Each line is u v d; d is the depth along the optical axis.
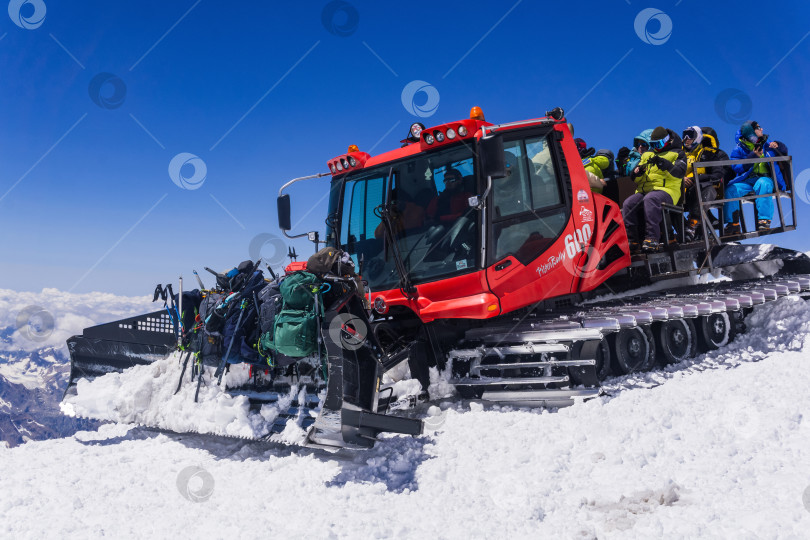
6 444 4.96
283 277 4.49
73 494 3.69
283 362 4.45
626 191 7.26
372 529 2.95
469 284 5.00
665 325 6.38
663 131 6.89
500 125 4.71
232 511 3.33
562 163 5.83
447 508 3.17
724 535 2.53
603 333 5.00
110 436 5.37
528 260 5.32
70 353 5.62
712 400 4.78
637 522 2.75
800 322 7.30
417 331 5.36
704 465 3.42
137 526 3.18
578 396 4.81
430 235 5.25
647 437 3.99
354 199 5.85
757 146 7.96
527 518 2.94
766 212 7.84
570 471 3.56
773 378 5.34
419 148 5.43
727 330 7.47
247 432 4.41
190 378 5.16
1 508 3.52
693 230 7.50
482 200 4.82
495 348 5.12
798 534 2.45
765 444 3.71
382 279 5.50
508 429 4.43
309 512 3.24
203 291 5.31
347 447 3.82
